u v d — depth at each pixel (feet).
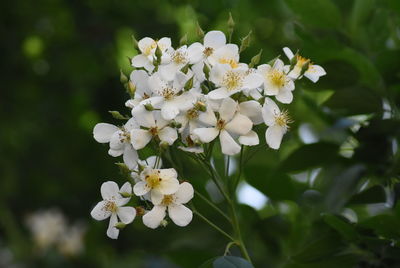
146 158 2.49
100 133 2.36
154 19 5.20
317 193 2.79
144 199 2.32
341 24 2.89
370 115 2.81
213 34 2.39
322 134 2.85
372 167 2.65
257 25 3.84
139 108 2.28
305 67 2.34
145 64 2.40
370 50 2.92
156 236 3.10
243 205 2.84
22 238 5.38
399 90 2.71
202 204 2.71
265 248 2.91
